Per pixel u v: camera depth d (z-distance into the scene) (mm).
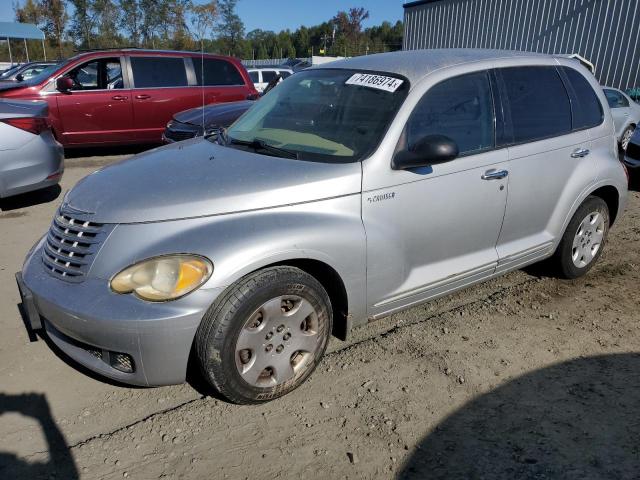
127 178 3074
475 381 3172
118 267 2574
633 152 7953
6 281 4414
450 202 3387
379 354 3447
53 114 8828
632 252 5352
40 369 3232
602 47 15625
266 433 2732
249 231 2672
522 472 2490
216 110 7438
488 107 3646
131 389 3070
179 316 2504
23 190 5969
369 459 2572
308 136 3377
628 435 2727
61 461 2537
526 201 3863
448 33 20531
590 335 3725
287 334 2854
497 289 4453
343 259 2943
